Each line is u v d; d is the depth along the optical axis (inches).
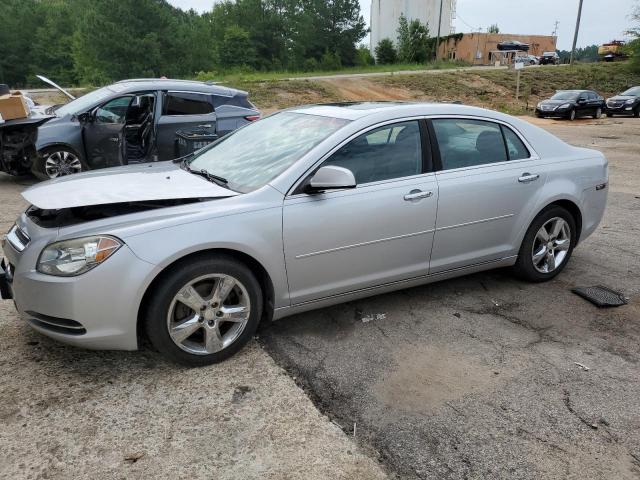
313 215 131.1
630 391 120.6
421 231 148.5
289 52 2603.3
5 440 100.4
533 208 169.0
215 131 314.8
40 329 117.9
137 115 318.7
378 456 98.9
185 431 104.3
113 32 1801.2
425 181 148.3
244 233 122.6
